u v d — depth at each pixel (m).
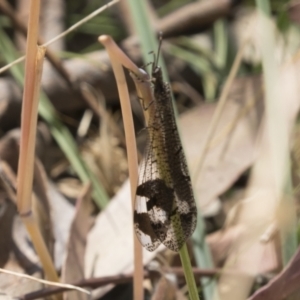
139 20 0.38
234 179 0.39
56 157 0.43
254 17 0.43
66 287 0.32
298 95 0.38
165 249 0.35
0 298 0.33
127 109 0.30
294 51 0.43
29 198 0.32
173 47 0.48
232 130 0.40
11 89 0.43
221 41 0.49
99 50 0.51
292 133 0.38
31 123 0.31
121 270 0.36
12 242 0.36
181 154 0.32
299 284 0.33
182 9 0.51
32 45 0.30
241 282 0.34
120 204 0.37
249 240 0.35
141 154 0.41
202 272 0.35
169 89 0.32
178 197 0.31
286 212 0.34
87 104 0.45
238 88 0.41
